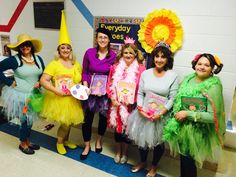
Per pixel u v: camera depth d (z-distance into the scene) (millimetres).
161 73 1903
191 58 2164
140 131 1956
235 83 2062
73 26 2689
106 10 2443
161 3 2166
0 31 3273
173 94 1852
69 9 2654
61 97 2182
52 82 2221
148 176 2119
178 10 2111
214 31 2025
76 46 2744
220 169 2262
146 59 2311
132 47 2027
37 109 2244
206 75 1675
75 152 2463
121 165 2285
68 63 2238
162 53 1812
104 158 2381
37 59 2258
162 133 1916
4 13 3141
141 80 1969
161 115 1860
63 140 2490
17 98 2182
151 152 2564
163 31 2156
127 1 2311
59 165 2227
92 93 2148
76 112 2227
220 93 1648
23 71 2125
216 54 2066
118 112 2086
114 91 2086
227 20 1960
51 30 2848
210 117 1604
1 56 3369
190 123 1709
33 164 2219
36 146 2477
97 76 2174
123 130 2111
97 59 2154
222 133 1772
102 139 2756
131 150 2572
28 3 2900
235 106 2615
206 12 2014
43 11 2816
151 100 1876
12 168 2145
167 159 2432
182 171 1881
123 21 2371
